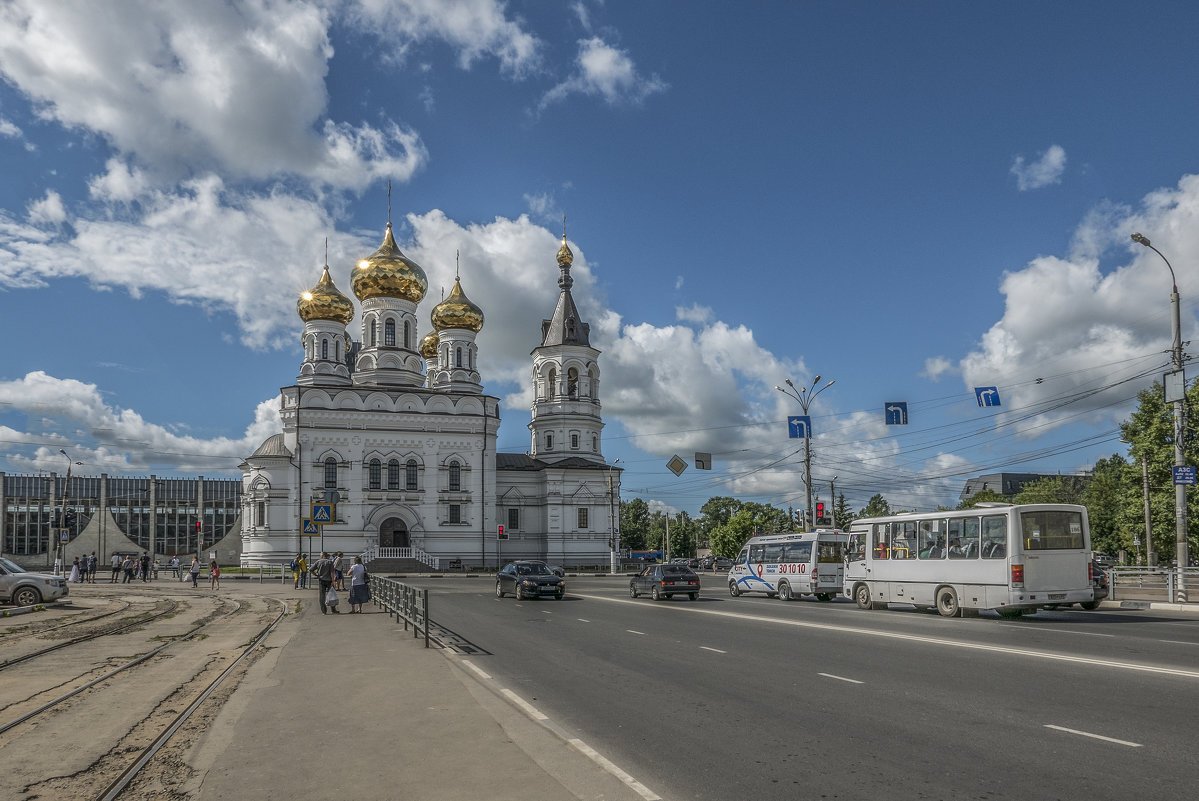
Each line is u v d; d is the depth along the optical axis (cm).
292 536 7125
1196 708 1117
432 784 817
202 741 1011
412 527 7450
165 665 1764
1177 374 3041
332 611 3052
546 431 8400
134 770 909
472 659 1738
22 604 3334
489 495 7762
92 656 1912
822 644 1889
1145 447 5284
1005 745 945
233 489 11375
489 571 7300
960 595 2667
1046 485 8562
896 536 2983
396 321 7981
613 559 7700
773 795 784
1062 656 1616
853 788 801
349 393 7469
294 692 1335
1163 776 818
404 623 2462
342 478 7338
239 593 4475
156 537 10906
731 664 1602
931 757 902
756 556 4112
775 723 1081
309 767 887
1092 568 2583
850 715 1119
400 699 1262
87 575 6312
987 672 1440
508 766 879
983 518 2614
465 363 8256
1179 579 3009
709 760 908
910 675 1425
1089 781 806
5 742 1051
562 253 8762
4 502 10506
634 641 2030
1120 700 1176
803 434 4719
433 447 7644
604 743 989
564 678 1477
